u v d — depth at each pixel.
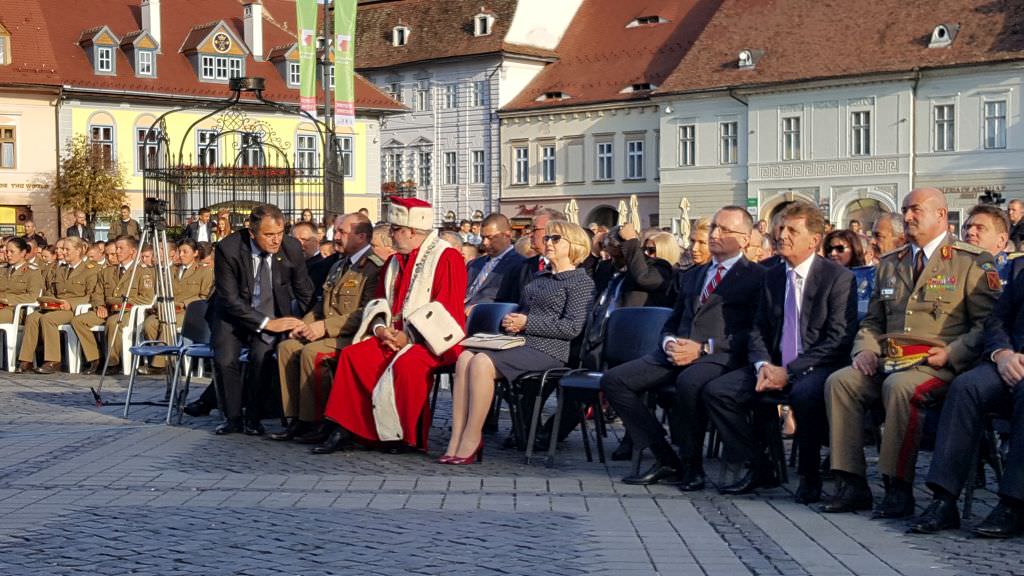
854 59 59.59
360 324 12.81
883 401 9.29
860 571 7.43
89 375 21.22
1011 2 57.00
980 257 9.50
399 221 12.61
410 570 7.35
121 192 58.69
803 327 10.12
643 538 8.34
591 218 71.38
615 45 72.56
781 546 8.13
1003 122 55.78
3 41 60.03
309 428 13.04
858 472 9.44
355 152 66.50
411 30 78.69
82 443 12.73
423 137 78.00
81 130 60.97
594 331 13.09
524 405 12.61
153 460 11.63
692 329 10.67
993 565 7.61
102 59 61.84
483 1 76.38
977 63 55.75
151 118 62.19
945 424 8.83
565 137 72.00
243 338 13.62
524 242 16.55
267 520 8.82
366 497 9.77
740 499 9.95
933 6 59.12
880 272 9.90
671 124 66.31
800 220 10.18
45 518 8.88
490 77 74.44
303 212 27.16
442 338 12.16
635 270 13.34
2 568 7.39
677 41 70.00
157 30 63.12
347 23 36.91
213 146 62.94
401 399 12.05
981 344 9.25
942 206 9.67
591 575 7.29
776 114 62.22
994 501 9.96
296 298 13.90
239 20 67.25
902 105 58.25
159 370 21.31
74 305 22.17
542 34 75.25
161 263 16.92
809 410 9.71
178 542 8.09
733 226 10.73
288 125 64.44
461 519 8.90
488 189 75.38
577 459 12.12
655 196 68.50
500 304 13.29
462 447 11.71
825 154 60.69
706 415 10.41
